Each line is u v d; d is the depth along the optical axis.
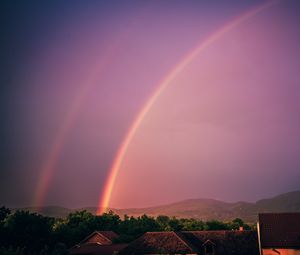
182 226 109.81
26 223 65.25
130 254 63.00
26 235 63.72
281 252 58.16
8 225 64.19
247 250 62.16
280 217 62.56
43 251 52.38
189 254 59.84
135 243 64.38
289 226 60.84
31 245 63.50
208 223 108.50
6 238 62.44
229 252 62.34
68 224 106.00
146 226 112.88
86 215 114.88
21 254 45.12
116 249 73.38
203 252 63.34
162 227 113.81
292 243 58.22
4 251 43.56
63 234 90.31
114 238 89.44
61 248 52.84
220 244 63.66
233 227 107.56
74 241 92.56
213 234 65.94
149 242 63.62
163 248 61.62
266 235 60.25
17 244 62.81
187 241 63.22
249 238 63.84
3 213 65.81
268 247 58.84
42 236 66.19
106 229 108.81
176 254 60.09
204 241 64.75
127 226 112.88
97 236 89.50
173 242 62.38
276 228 60.94
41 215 68.94
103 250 73.50
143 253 62.28
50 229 70.75
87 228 101.06
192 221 114.12
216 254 62.53
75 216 113.88
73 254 71.94
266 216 63.03
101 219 112.88
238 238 64.25
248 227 108.94
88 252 73.12
